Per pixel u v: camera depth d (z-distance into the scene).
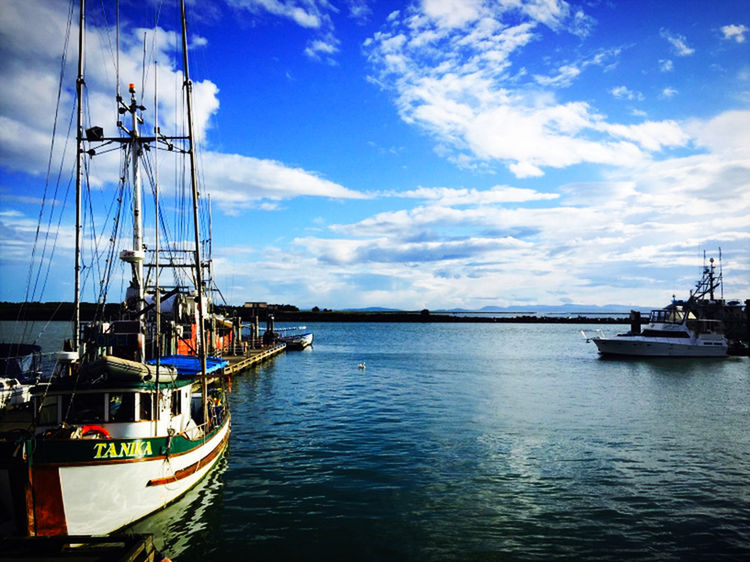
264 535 15.05
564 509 17.08
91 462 13.38
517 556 13.97
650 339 68.75
